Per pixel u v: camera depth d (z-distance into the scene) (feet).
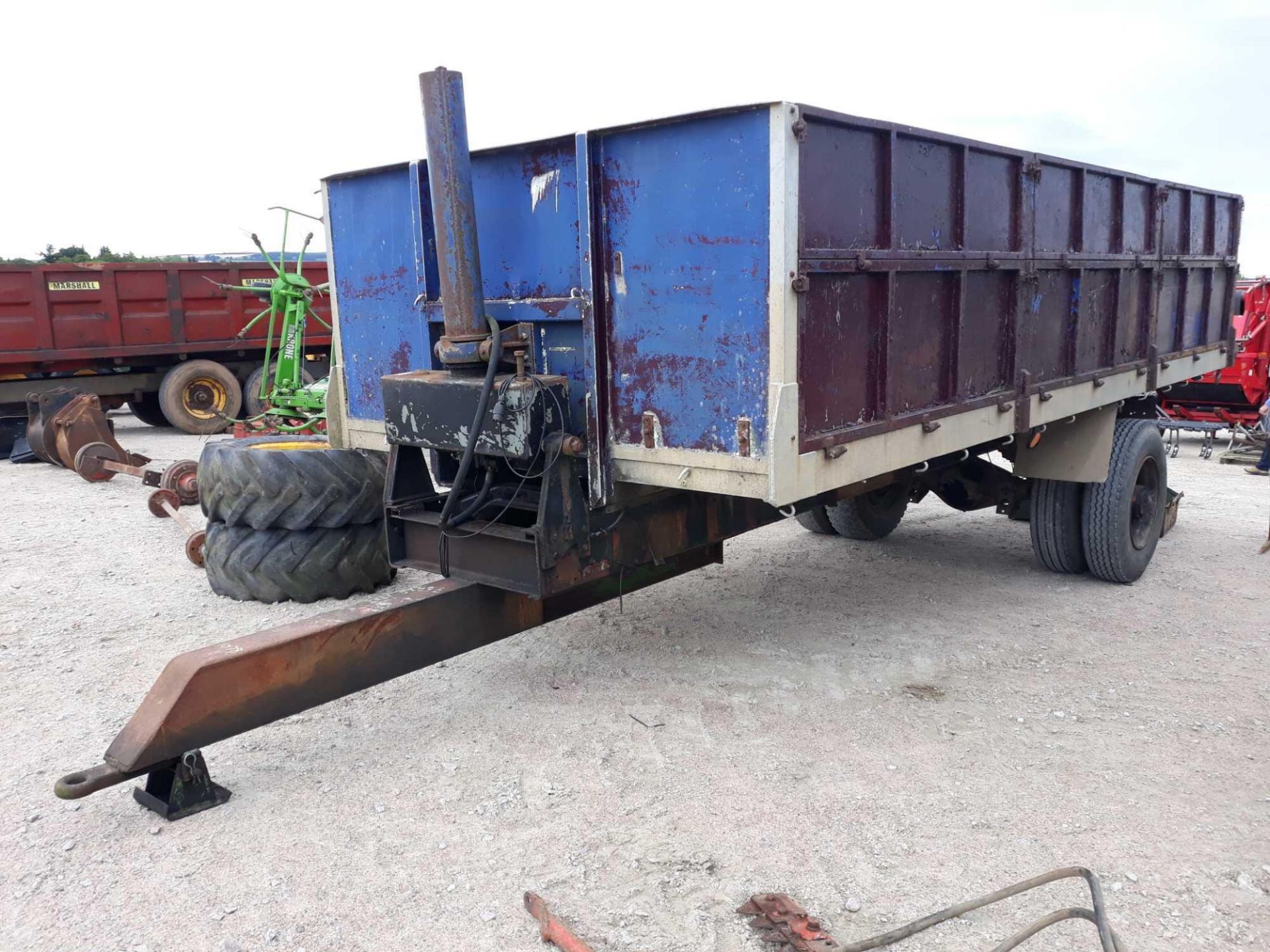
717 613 17.53
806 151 10.04
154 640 16.16
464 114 11.41
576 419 11.94
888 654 15.35
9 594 18.81
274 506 17.49
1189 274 21.84
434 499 13.28
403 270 13.69
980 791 10.99
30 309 41.50
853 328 11.36
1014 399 15.02
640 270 10.91
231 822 10.46
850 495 15.33
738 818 10.41
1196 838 9.99
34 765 11.81
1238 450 35.86
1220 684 14.06
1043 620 17.02
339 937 8.53
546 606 13.24
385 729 12.72
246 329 38.40
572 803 10.75
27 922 8.79
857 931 8.54
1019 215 14.80
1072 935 8.51
